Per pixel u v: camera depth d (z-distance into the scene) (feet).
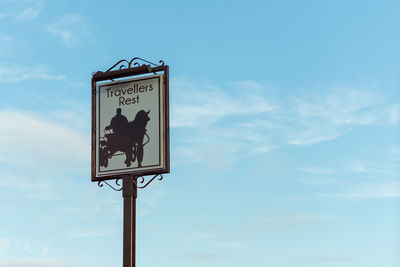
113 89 74.08
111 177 72.69
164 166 71.31
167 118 72.08
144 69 72.69
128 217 71.15
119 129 73.15
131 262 70.28
